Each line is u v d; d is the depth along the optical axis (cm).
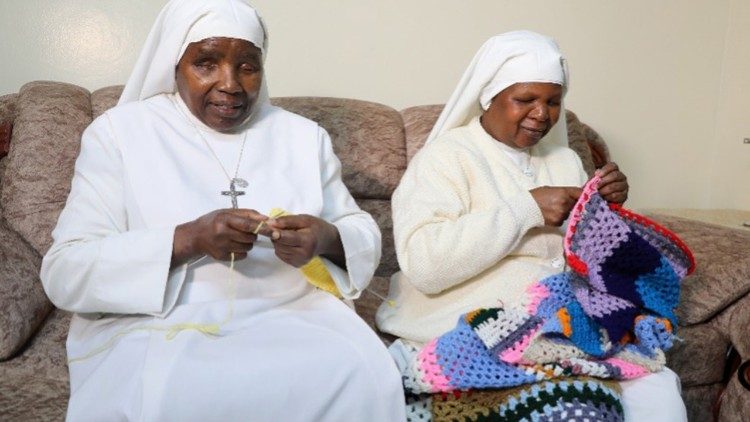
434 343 127
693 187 292
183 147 139
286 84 233
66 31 215
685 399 180
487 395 124
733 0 278
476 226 137
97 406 108
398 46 242
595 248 132
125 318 128
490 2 248
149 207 131
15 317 141
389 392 117
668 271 133
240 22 133
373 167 201
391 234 202
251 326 123
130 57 220
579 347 126
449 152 153
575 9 259
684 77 279
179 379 106
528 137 153
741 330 173
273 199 139
